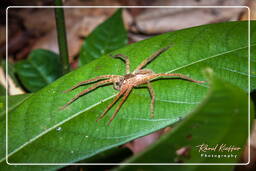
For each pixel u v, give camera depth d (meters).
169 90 0.44
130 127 0.42
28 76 0.51
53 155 0.42
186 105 0.43
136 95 0.44
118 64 0.45
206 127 0.38
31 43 0.71
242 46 0.44
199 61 0.44
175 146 0.38
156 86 0.44
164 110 0.43
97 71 0.45
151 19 0.65
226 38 0.44
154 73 0.44
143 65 0.45
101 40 0.51
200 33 0.45
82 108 0.43
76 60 0.67
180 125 0.38
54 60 0.52
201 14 0.61
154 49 0.45
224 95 0.37
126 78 0.44
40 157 0.42
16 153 0.42
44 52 0.52
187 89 0.43
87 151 0.42
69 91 0.44
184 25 0.62
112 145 0.42
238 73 0.43
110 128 0.42
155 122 0.42
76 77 0.44
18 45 0.72
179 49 0.44
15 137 0.42
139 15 0.68
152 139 0.55
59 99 0.43
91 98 0.44
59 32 0.47
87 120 0.43
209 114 0.38
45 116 0.43
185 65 0.44
